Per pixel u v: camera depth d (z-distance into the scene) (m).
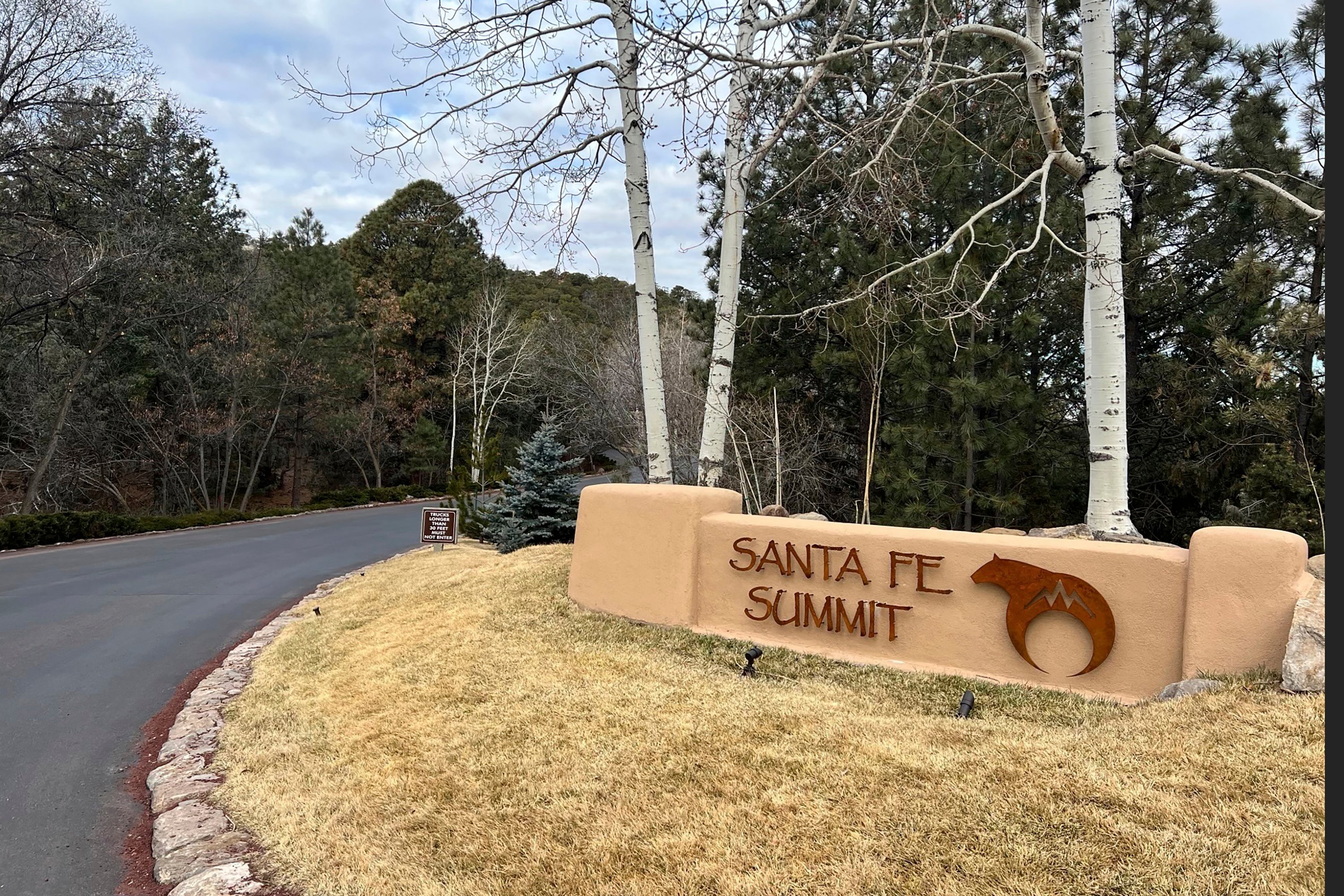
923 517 11.37
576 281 50.31
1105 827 2.98
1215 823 2.91
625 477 29.92
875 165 7.28
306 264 33.09
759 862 3.09
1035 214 11.00
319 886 3.45
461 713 5.07
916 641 5.36
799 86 9.32
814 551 5.83
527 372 34.84
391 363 38.53
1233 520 9.61
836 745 4.00
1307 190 9.09
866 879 2.89
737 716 4.50
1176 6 11.05
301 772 4.62
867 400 13.09
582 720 4.67
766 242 12.77
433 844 3.61
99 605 10.59
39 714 6.30
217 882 3.55
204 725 5.81
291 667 6.99
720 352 7.98
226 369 28.08
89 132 19.30
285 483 40.53
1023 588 4.95
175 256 25.31
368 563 14.90
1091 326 6.38
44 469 22.72
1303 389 9.84
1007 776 3.45
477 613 7.36
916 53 7.25
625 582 6.80
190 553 16.41
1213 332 10.07
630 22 7.69
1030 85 6.34
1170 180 10.60
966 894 2.74
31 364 22.95
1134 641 4.61
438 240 39.72
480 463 21.20
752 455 13.25
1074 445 12.55
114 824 4.45
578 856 3.31
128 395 27.31
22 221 19.22
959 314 6.70
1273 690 3.88
